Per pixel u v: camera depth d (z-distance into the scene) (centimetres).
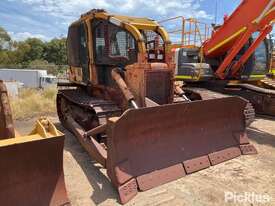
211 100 458
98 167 474
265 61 869
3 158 288
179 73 841
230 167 469
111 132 372
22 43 6669
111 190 393
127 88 491
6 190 298
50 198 321
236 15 726
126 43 526
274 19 664
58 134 313
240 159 504
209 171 452
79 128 554
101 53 575
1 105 375
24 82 2988
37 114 939
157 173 406
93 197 375
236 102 507
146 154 407
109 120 374
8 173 296
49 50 6650
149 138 414
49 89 1409
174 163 429
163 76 508
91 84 602
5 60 6009
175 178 419
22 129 751
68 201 334
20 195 305
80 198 374
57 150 319
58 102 780
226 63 763
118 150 379
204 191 392
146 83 487
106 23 551
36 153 307
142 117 390
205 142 479
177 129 446
